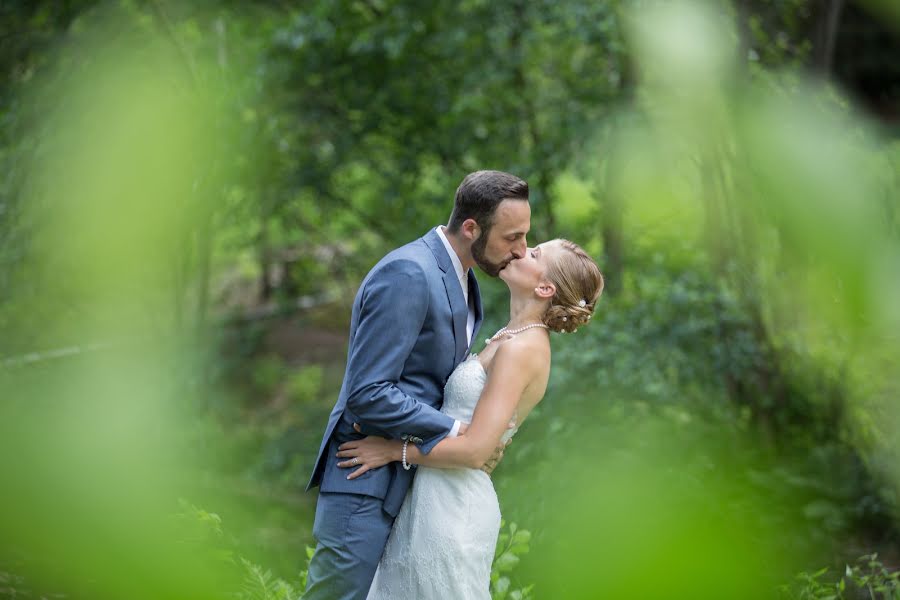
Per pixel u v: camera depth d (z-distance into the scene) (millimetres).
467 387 2293
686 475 4305
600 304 5539
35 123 5918
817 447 4609
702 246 5066
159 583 2811
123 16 6273
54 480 4590
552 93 6934
